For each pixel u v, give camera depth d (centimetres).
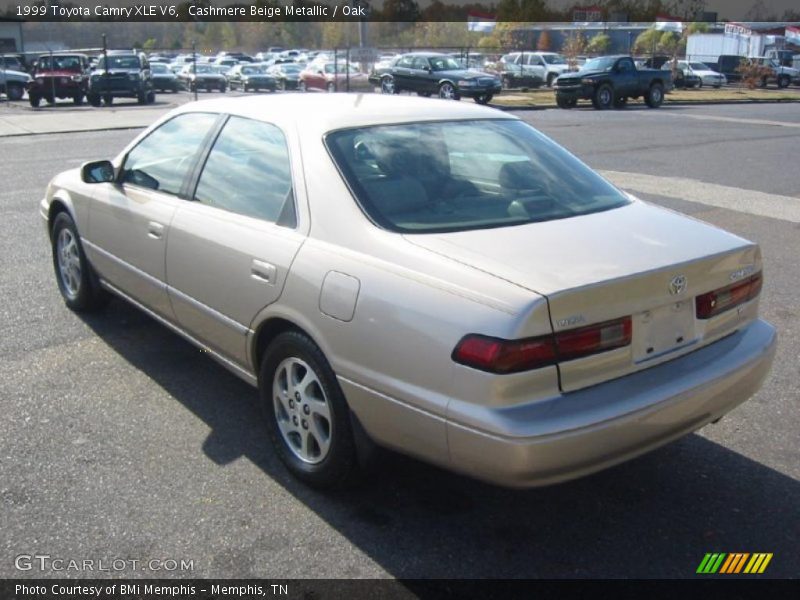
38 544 314
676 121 2238
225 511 339
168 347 515
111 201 486
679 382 307
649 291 302
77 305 566
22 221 848
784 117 2469
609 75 2745
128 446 390
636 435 292
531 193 372
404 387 298
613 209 374
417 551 316
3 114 2298
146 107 2680
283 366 358
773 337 357
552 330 279
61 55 2883
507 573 304
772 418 433
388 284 306
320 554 313
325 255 332
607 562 311
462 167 375
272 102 419
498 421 273
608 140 1706
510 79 3781
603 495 358
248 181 392
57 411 424
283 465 373
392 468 373
